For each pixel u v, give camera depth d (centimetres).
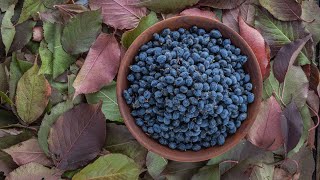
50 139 55
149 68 53
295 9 60
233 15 60
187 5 59
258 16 61
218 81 51
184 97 50
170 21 54
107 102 57
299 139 58
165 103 51
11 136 56
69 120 55
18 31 59
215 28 55
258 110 53
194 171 57
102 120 55
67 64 58
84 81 56
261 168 58
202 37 54
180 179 57
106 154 55
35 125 58
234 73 53
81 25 57
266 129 58
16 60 57
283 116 58
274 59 60
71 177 56
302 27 61
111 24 58
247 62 54
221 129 52
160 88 51
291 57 59
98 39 57
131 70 53
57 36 58
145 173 58
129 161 55
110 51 57
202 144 53
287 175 59
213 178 57
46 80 56
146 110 52
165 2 58
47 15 58
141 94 52
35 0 58
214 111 51
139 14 59
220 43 54
